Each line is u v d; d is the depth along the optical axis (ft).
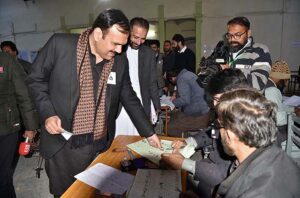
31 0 30.76
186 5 25.44
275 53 24.07
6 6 32.45
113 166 4.62
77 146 5.17
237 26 6.10
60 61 4.99
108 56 4.82
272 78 7.51
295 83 22.20
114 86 5.32
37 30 31.32
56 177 5.38
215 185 4.26
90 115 5.17
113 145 5.52
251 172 2.74
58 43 5.01
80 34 5.14
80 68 5.00
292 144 6.46
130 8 27.40
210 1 24.63
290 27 23.53
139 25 7.72
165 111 11.76
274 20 23.58
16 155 11.44
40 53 5.15
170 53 19.60
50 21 30.55
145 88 8.48
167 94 16.25
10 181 6.88
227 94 3.10
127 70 5.62
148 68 8.45
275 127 2.87
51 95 5.17
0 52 6.22
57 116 4.97
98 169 4.43
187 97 10.63
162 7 26.27
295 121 6.03
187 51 18.24
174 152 5.08
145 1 26.78
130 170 4.50
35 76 5.10
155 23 27.12
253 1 23.67
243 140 2.85
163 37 26.86
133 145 5.45
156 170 4.30
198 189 4.74
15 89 6.37
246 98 2.92
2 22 33.04
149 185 3.87
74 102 5.04
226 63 6.61
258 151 2.88
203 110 10.36
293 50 23.86
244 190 2.68
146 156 4.93
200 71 6.67
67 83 5.01
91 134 5.25
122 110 8.00
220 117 3.05
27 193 8.88
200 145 5.63
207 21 24.98
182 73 10.92
